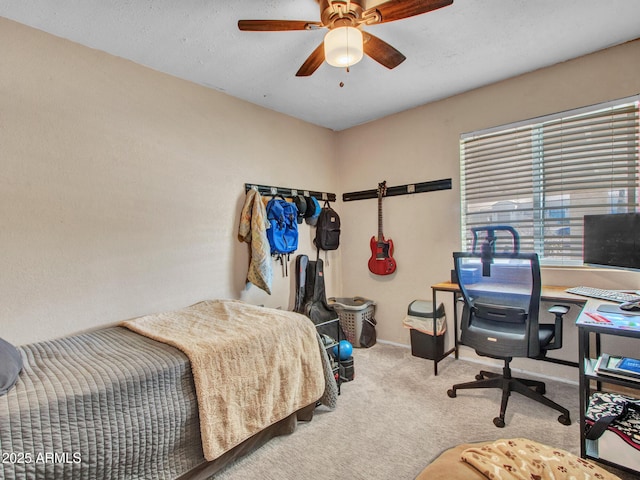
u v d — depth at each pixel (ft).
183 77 8.18
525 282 6.37
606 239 6.60
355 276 12.41
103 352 5.18
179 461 4.85
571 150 8.05
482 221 9.47
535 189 8.60
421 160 10.53
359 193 12.14
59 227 6.34
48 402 3.85
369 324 11.25
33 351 5.29
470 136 9.58
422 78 8.57
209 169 8.78
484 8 5.87
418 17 6.07
